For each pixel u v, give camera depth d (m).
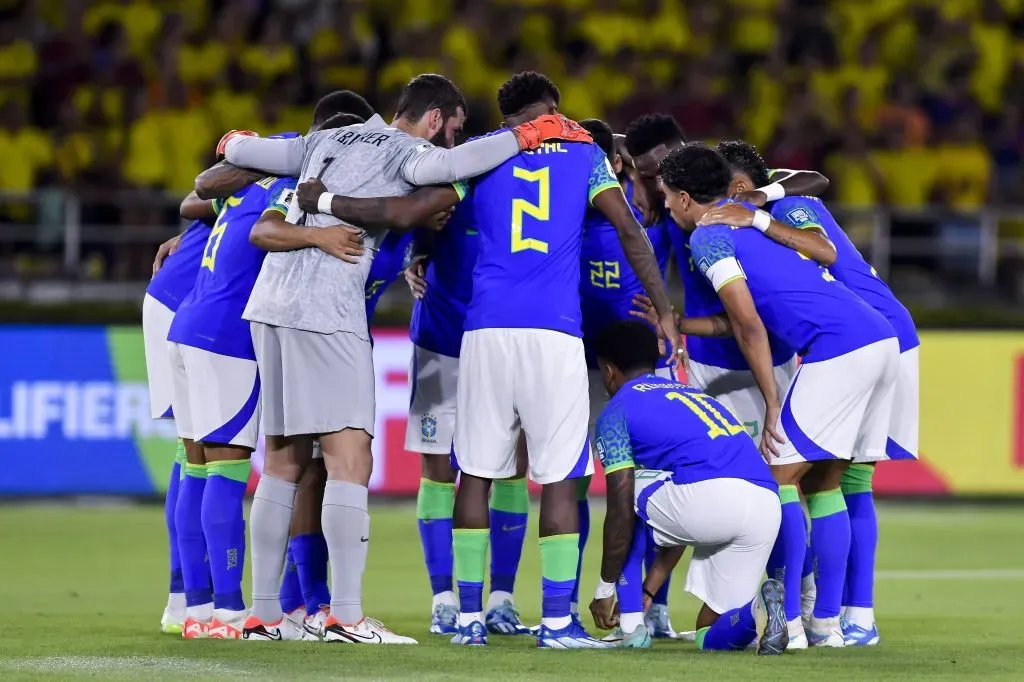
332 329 17.69
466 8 52.25
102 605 22.64
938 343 40.41
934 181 48.84
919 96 51.62
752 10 52.34
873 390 18.98
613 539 17.97
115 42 50.34
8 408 38.78
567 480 18.08
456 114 19.17
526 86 18.94
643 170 20.94
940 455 40.50
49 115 49.09
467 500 18.33
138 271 41.84
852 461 19.42
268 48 49.69
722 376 20.95
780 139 48.00
